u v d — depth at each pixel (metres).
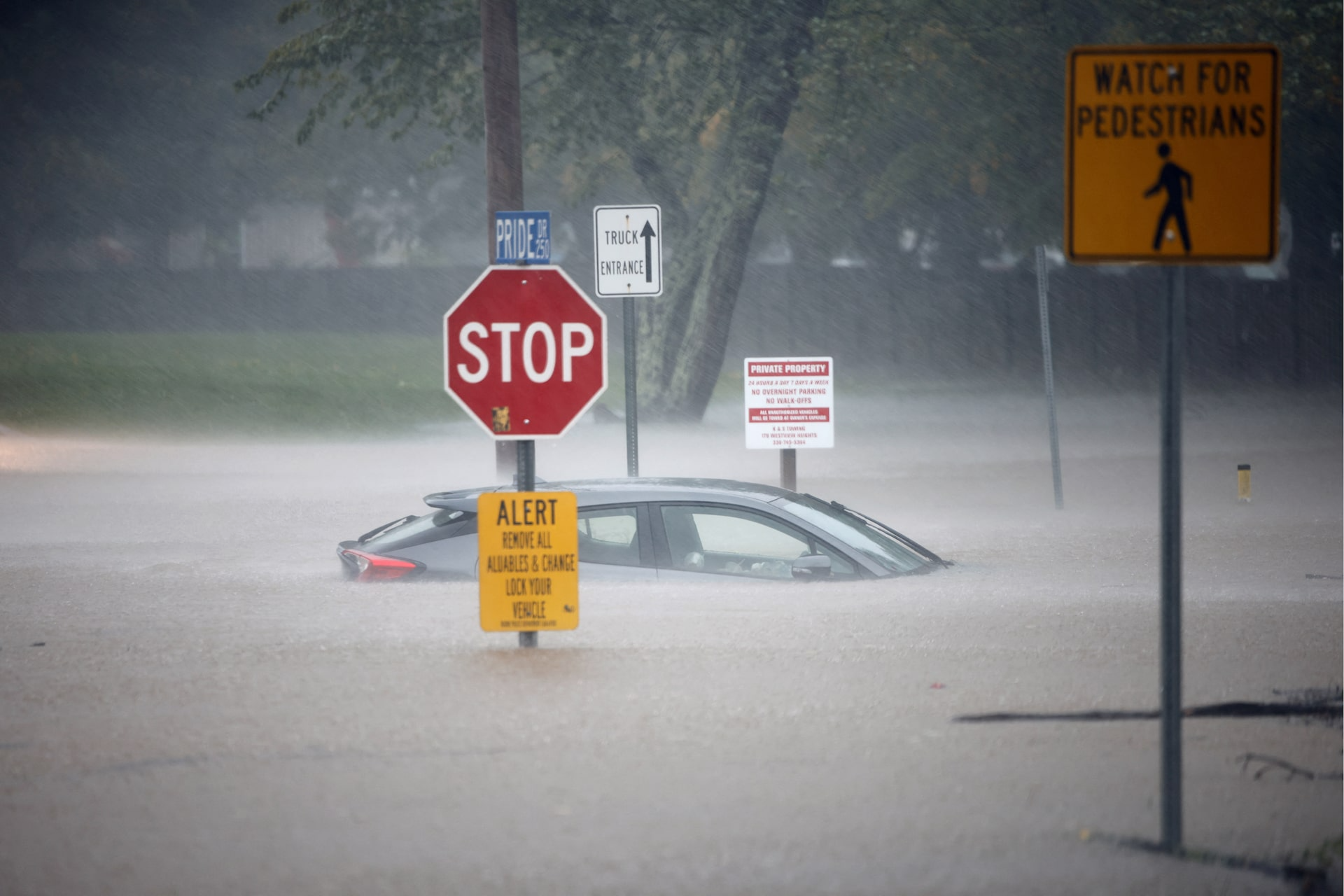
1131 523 55.19
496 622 29.28
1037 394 143.00
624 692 26.08
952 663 28.58
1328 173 161.12
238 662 28.70
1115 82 18.27
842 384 150.75
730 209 111.06
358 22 108.62
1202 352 165.38
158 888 17.08
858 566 36.44
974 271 171.88
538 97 116.00
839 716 24.58
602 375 29.42
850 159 145.12
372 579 37.47
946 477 74.19
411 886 17.12
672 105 111.19
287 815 19.62
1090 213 18.30
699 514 36.56
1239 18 113.44
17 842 18.62
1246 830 19.19
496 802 20.11
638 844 18.47
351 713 24.80
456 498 38.34
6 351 133.12
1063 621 32.81
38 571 42.12
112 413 104.12
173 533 52.34
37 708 25.25
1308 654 29.95
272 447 91.62
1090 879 17.31
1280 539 49.69
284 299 185.00
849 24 105.25
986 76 127.06
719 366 112.81
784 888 17.02
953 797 20.36
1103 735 23.61
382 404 112.81
